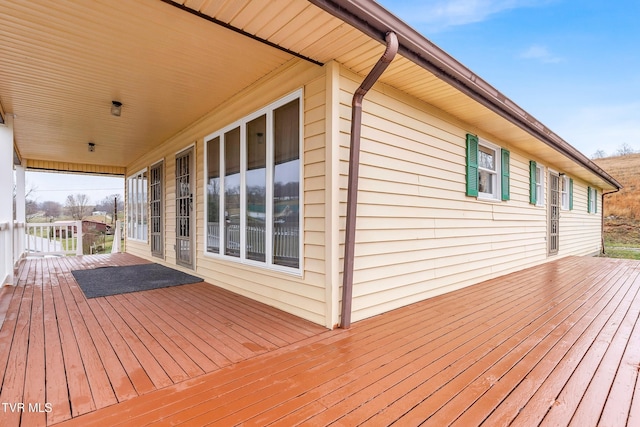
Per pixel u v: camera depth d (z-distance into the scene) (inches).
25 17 94.6
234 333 104.7
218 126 173.9
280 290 132.1
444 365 82.9
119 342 96.7
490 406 65.0
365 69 117.9
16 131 217.2
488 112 164.4
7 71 130.6
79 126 208.2
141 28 100.4
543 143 218.8
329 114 111.3
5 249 171.6
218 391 69.8
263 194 141.8
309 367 81.0
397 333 105.7
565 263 279.1
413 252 145.2
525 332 107.5
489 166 210.5
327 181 111.9
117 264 255.4
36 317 120.3
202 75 136.5
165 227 247.8
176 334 103.4
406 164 141.2
